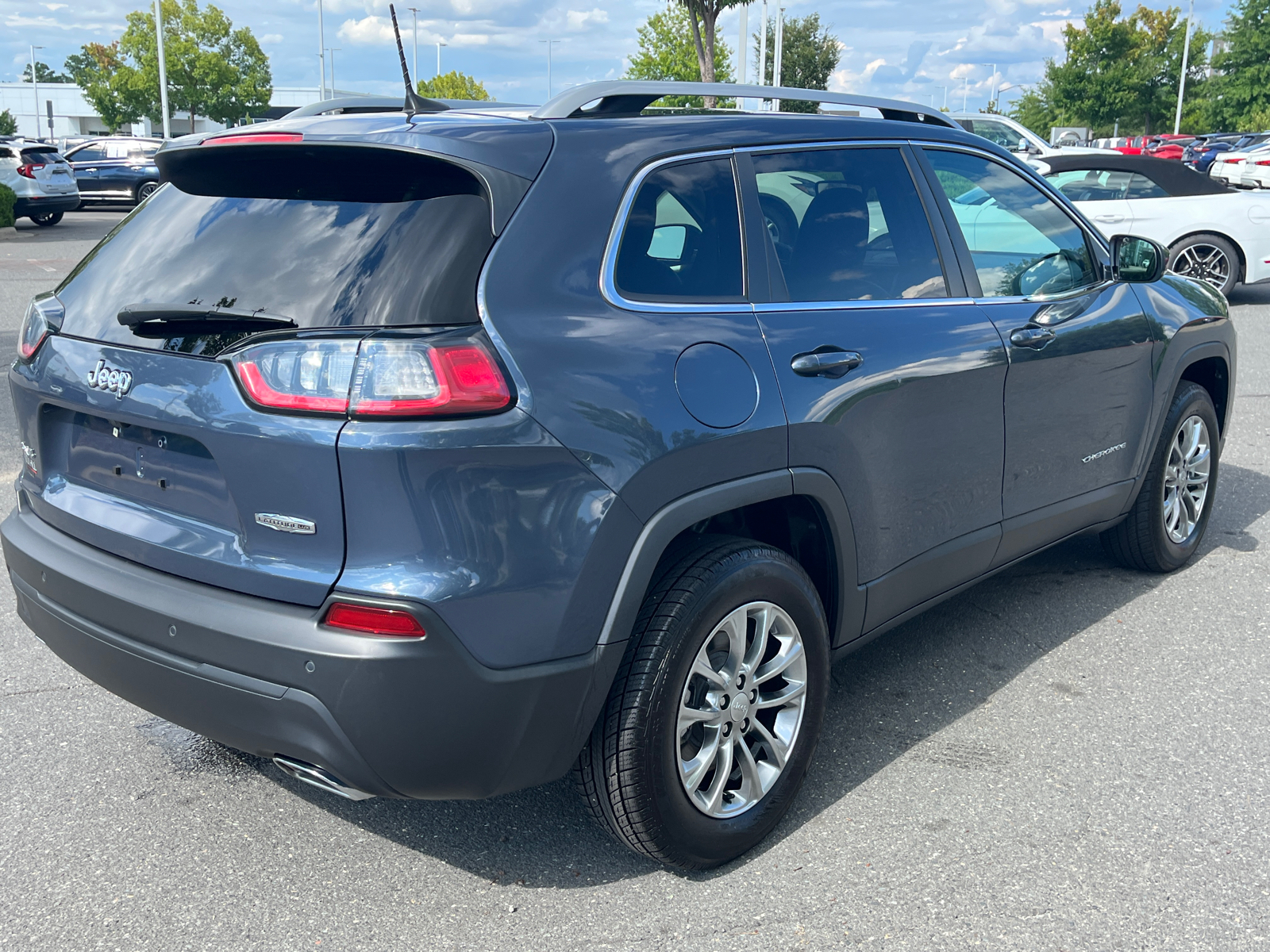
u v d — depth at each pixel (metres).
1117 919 2.45
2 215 21.97
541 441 2.16
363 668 2.08
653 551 2.33
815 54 45.25
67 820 2.88
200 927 2.46
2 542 2.86
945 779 3.05
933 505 3.16
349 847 2.77
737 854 2.67
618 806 2.44
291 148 2.37
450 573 2.09
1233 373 4.70
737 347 2.56
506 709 2.19
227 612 2.22
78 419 2.65
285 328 2.19
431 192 2.29
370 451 2.04
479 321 2.15
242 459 2.18
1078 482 3.83
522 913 2.50
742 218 2.72
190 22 55.28
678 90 2.77
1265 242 11.70
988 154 3.61
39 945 2.39
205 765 3.18
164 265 2.49
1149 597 4.39
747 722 2.67
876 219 3.10
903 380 2.94
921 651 3.91
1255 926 2.42
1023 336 3.38
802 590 2.71
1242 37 64.75
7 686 3.64
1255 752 3.19
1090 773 3.08
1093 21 64.88
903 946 2.37
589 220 2.38
